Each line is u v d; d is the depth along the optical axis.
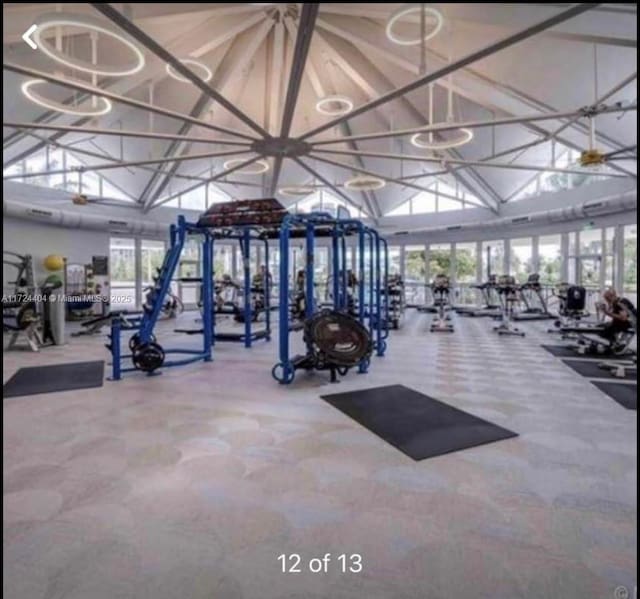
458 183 12.84
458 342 7.75
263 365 6.01
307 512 2.31
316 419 3.72
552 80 6.78
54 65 6.07
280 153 7.04
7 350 7.15
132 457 2.97
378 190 14.36
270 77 7.89
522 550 2.00
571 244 12.05
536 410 3.90
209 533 2.14
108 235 12.61
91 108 5.50
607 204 10.07
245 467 2.82
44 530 2.15
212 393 4.55
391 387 4.74
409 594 1.76
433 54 6.34
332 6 4.71
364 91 8.35
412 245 15.76
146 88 7.93
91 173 12.17
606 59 6.15
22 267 8.68
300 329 7.58
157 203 12.96
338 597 1.75
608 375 5.20
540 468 2.79
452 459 2.92
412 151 11.09
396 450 3.07
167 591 1.77
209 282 6.66
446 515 2.28
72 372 5.52
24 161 10.73
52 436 3.34
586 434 3.33
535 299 13.02
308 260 5.97
